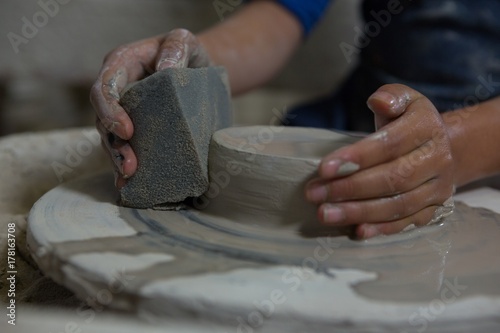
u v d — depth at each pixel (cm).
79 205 103
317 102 212
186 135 98
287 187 93
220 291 73
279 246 89
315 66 332
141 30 307
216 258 83
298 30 183
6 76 290
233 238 92
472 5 170
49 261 83
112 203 105
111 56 113
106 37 303
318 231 94
